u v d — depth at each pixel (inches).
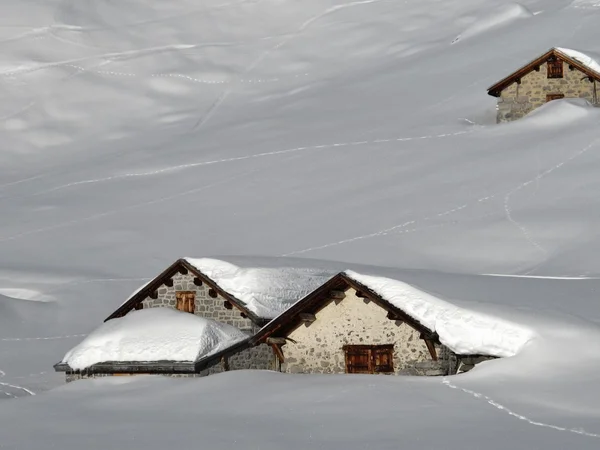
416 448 1300.4
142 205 4384.8
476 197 3671.3
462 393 1546.5
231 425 1485.0
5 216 4498.0
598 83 4192.9
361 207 3814.0
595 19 6250.0
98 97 7219.5
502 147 4087.1
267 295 2123.5
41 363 2657.5
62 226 4200.3
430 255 3235.7
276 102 6491.1
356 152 4557.1
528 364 1600.6
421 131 4682.6
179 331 1989.4
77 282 3398.1
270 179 4424.2
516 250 3161.9
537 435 1327.5
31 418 1638.8
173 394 1726.1
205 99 7012.8
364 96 5900.6
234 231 3846.0
